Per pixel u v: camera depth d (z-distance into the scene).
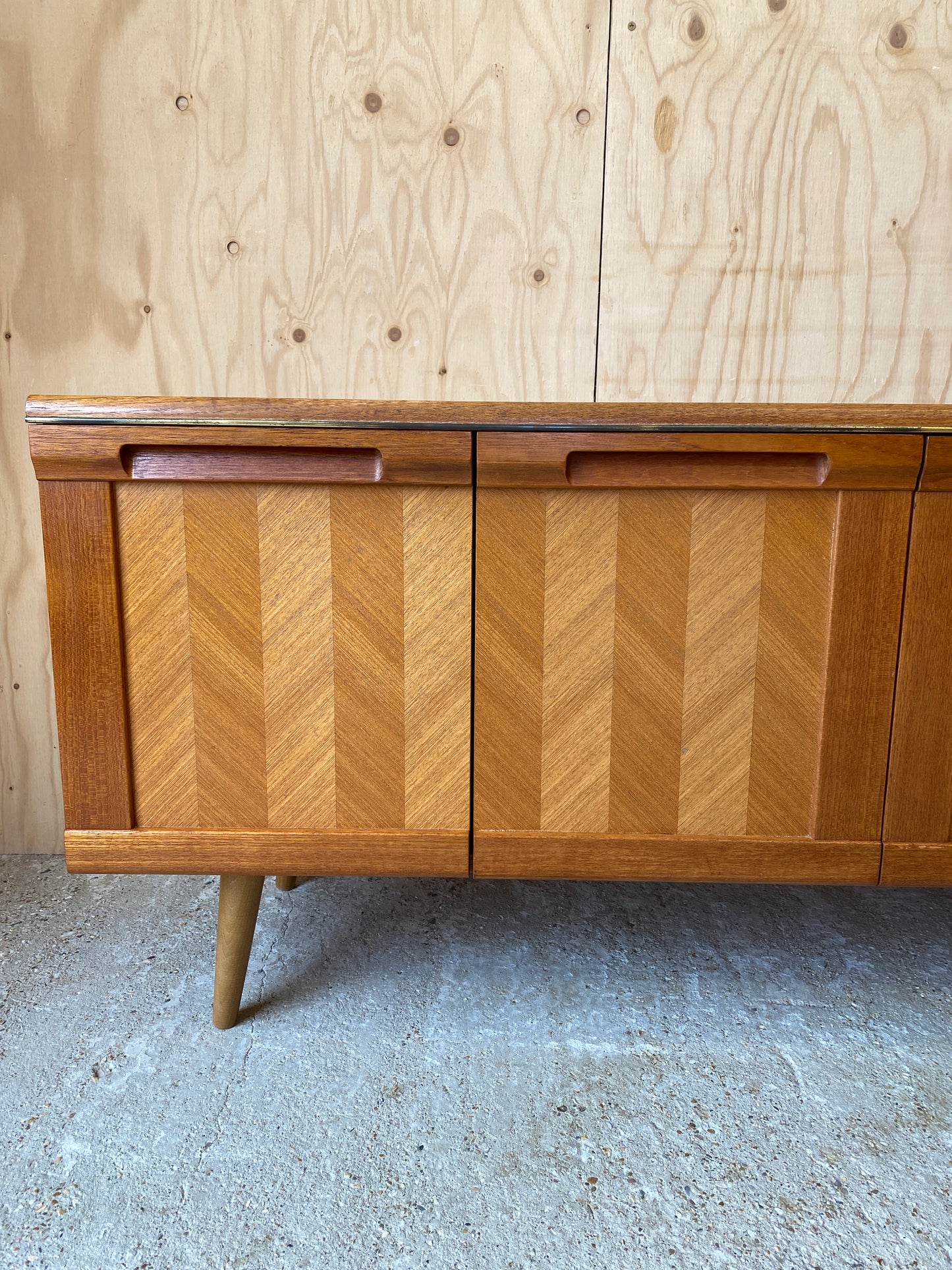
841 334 1.38
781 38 1.30
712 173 1.34
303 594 0.96
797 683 0.97
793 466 0.93
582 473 0.93
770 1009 1.11
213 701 0.99
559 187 1.35
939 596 0.94
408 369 1.40
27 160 1.34
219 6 1.31
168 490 0.95
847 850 1.00
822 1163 0.87
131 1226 0.79
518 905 1.37
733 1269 0.75
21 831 1.54
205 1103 0.94
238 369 1.40
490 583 0.96
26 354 1.39
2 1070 0.99
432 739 0.99
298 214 1.36
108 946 1.25
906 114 1.32
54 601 0.96
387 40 1.31
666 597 0.96
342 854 1.01
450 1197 0.83
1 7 1.30
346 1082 0.98
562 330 1.39
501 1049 1.03
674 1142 0.89
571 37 1.31
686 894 1.41
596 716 0.98
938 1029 1.08
